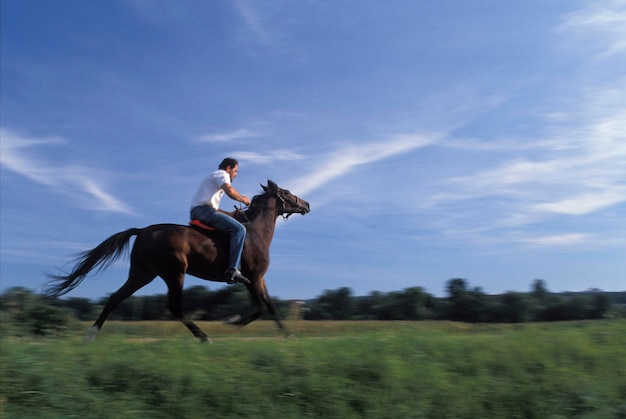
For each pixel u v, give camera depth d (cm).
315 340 788
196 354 679
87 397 584
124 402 585
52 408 569
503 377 695
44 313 854
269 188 1034
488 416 632
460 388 656
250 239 962
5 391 578
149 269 902
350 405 624
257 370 656
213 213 923
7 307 846
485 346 766
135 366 634
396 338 787
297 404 614
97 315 992
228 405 597
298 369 660
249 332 999
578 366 736
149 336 859
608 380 702
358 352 705
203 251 904
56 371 607
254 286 966
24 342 698
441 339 792
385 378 654
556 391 670
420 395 639
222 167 973
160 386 611
